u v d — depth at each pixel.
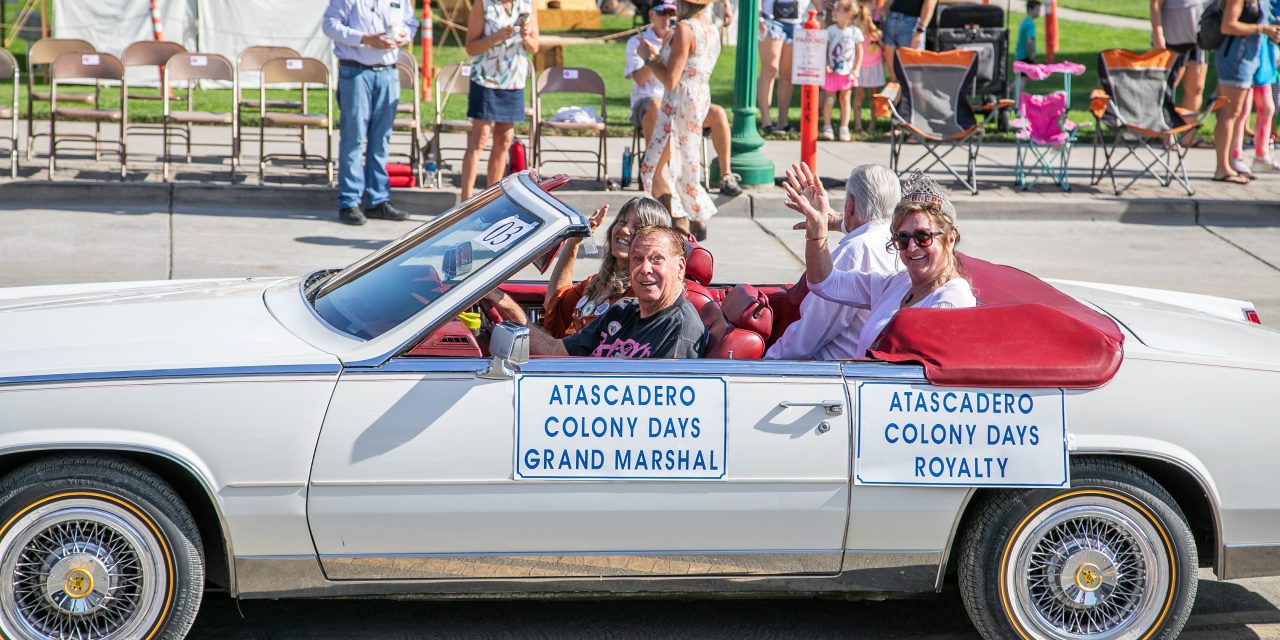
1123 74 12.15
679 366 3.80
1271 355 4.12
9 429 3.54
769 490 3.83
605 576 3.90
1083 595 4.00
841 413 3.81
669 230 4.30
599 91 11.79
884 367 3.86
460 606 4.40
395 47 9.95
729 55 21.58
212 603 4.35
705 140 14.31
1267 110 13.28
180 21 16.31
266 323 4.01
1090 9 29.23
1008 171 13.05
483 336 4.55
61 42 11.56
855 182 4.94
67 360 3.66
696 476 3.79
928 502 3.89
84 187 10.41
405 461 3.69
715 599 4.53
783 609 4.49
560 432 3.74
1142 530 3.97
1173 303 4.93
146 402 3.60
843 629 4.34
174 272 8.45
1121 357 3.90
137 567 3.69
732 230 10.60
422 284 4.01
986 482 3.87
